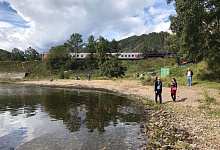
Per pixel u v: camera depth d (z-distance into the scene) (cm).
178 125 657
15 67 6588
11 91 2016
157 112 890
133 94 1595
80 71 5669
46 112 916
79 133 593
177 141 498
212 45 1945
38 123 714
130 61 6153
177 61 4169
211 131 568
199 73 2180
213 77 1972
